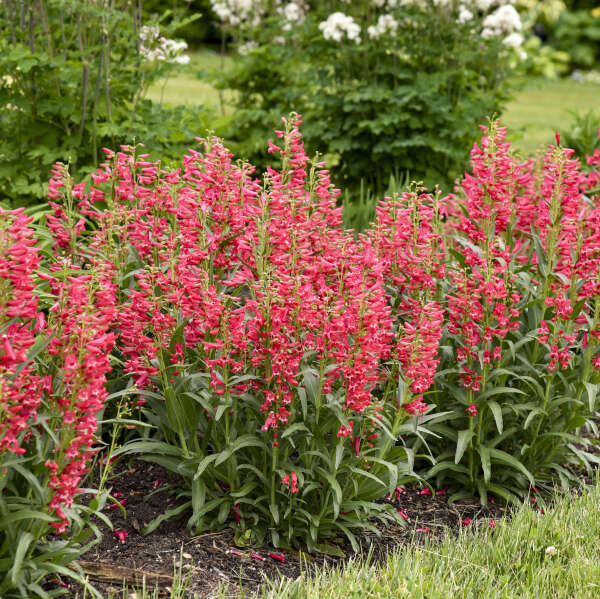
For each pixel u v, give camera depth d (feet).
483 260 13.25
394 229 14.29
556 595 11.16
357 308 10.94
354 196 28.35
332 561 12.16
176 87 61.62
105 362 9.39
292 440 12.03
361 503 12.29
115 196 14.51
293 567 11.85
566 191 14.23
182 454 12.15
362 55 28.73
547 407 14.17
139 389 12.22
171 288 11.88
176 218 13.60
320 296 11.92
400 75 27.55
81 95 21.24
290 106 29.58
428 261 13.83
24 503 9.61
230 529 12.51
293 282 11.05
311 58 29.30
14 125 20.77
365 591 10.61
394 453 12.32
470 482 14.60
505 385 14.78
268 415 11.56
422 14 27.94
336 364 11.47
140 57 21.30
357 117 27.53
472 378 13.67
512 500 14.23
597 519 12.98
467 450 14.51
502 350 14.47
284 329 11.19
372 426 12.21
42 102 20.02
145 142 20.53
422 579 10.94
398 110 26.66
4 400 8.53
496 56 29.12
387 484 12.60
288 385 11.55
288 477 11.58
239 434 12.48
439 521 13.76
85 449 9.43
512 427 14.53
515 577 11.35
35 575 9.82
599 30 90.94
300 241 12.41
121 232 14.24
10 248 8.84
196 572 11.32
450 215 19.54
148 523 12.40
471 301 13.28
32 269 9.00
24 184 19.70
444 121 27.20
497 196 13.96
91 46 21.21
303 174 13.19
